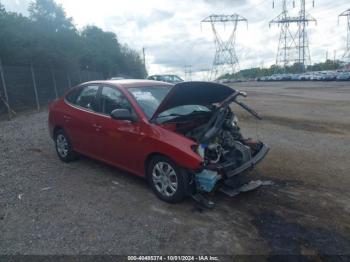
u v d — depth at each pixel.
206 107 5.27
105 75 45.88
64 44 27.56
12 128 10.38
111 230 3.63
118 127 4.82
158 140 4.24
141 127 4.50
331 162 6.27
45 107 17.61
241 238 3.50
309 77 60.12
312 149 7.30
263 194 4.70
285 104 17.48
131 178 5.27
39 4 31.91
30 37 21.80
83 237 3.47
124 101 4.89
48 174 5.49
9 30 19.72
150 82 5.52
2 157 6.57
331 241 3.46
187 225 3.76
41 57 21.56
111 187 4.89
